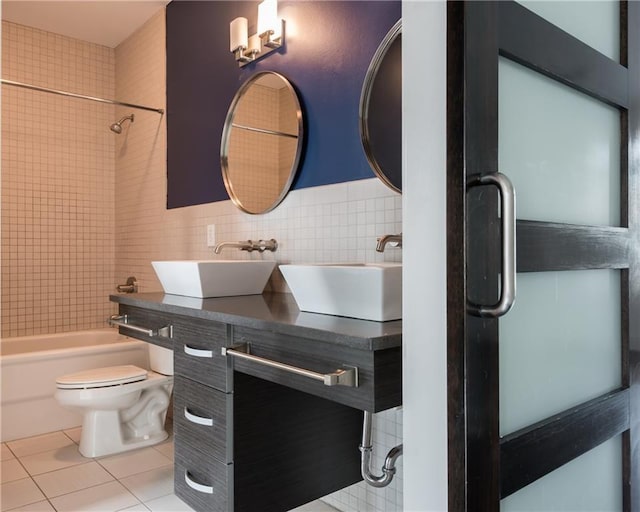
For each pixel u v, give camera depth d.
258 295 2.21
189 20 2.99
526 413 1.00
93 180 3.78
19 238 3.47
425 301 0.91
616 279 1.27
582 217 1.14
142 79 3.48
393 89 1.82
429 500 0.90
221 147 2.67
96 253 3.80
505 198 0.80
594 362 1.19
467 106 0.81
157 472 2.42
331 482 1.84
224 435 1.58
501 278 0.84
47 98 3.57
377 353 1.12
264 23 2.34
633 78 1.29
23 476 2.37
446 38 0.85
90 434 2.61
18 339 3.31
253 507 1.62
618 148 1.27
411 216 0.93
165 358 2.86
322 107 2.13
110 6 3.21
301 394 1.75
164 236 3.23
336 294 1.43
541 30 0.99
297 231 2.24
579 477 1.14
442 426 0.88
